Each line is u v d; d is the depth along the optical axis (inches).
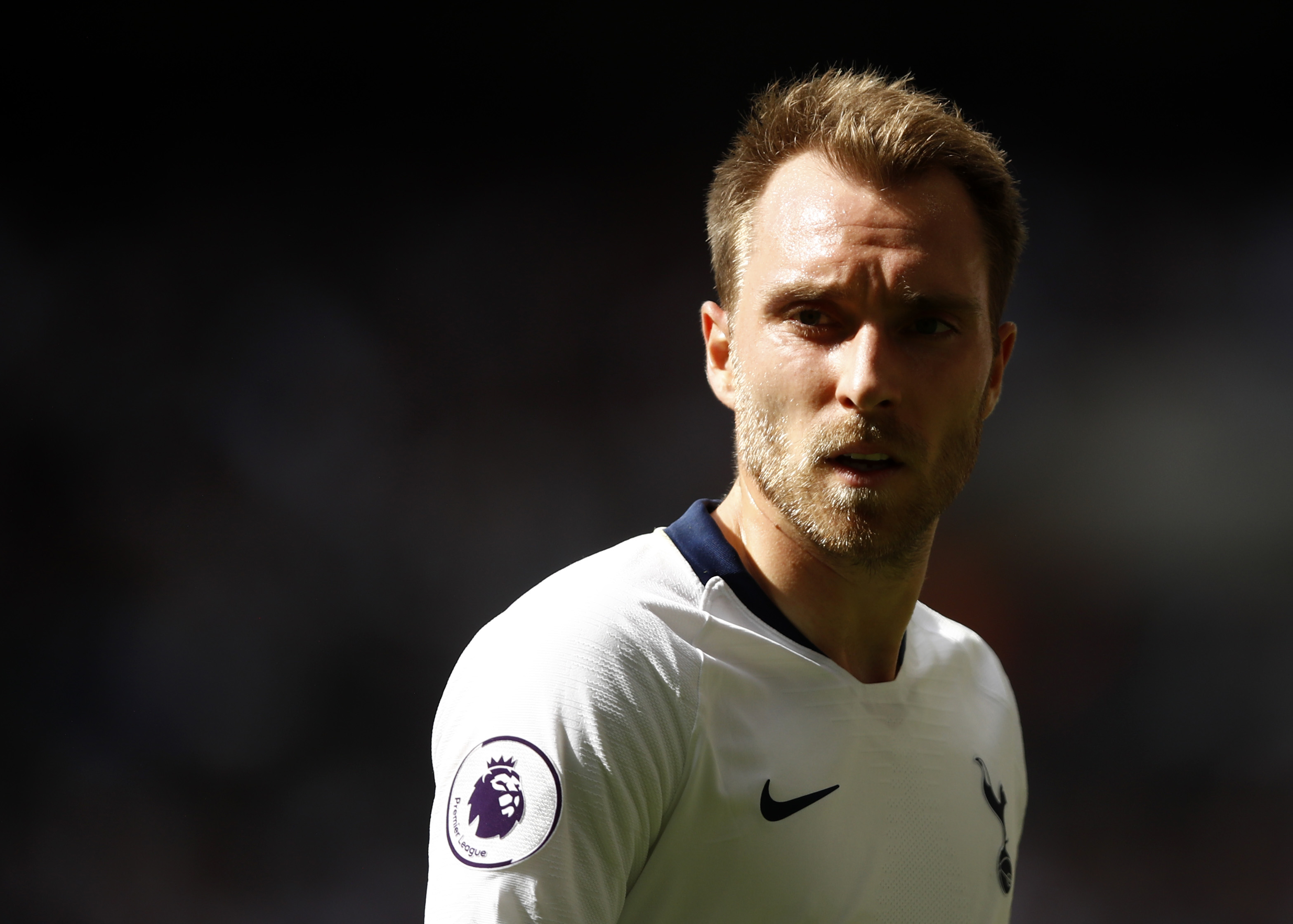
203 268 1571.1
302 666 1419.8
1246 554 1531.7
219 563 1470.2
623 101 1660.9
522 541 1581.0
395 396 1600.6
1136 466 1566.2
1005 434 1583.4
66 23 1501.0
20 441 1473.9
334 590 1492.4
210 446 1521.9
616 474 1622.8
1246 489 1539.1
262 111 1605.6
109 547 1446.9
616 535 1601.9
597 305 1658.5
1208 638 1499.8
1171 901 1073.5
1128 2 1510.8
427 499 1578.5
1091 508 1563.7
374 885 1109.7
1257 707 1428.4
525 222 1664.6
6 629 1369.3
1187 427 1572.3
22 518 1440.7
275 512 1514.5
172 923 1045.8
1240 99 1582.2
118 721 1306.6
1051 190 1621.6
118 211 1557.6
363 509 1549.0
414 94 1633.9
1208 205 1601.9
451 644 1494.8
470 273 1642.5
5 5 1471.5
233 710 1341.0
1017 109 1617.9
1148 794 1267.2
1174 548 1541.6
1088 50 1569.9
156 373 1529.3
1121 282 1605.6
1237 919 1046.4
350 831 1181.1
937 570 1542.8
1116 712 1432.1
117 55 1539.1
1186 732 1389.0
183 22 1529.3
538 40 1609.3
